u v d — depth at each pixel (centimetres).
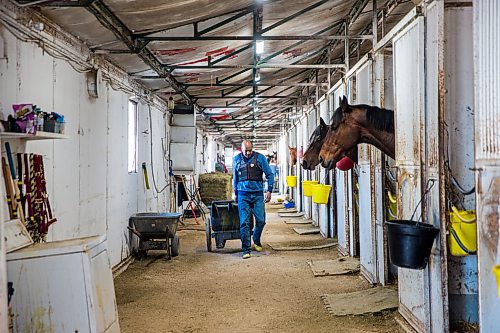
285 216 1180
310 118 996
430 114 309
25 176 322
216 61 654
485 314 231
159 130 864
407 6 555
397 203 379
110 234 555
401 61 365
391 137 402
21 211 301
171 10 418
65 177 416
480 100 235
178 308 419
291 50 739
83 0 335
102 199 526
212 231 731
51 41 381
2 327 235
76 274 255
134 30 455
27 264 253
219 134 2106
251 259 642
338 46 785
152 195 801
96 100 503
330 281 509
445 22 310
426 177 316
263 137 2380
